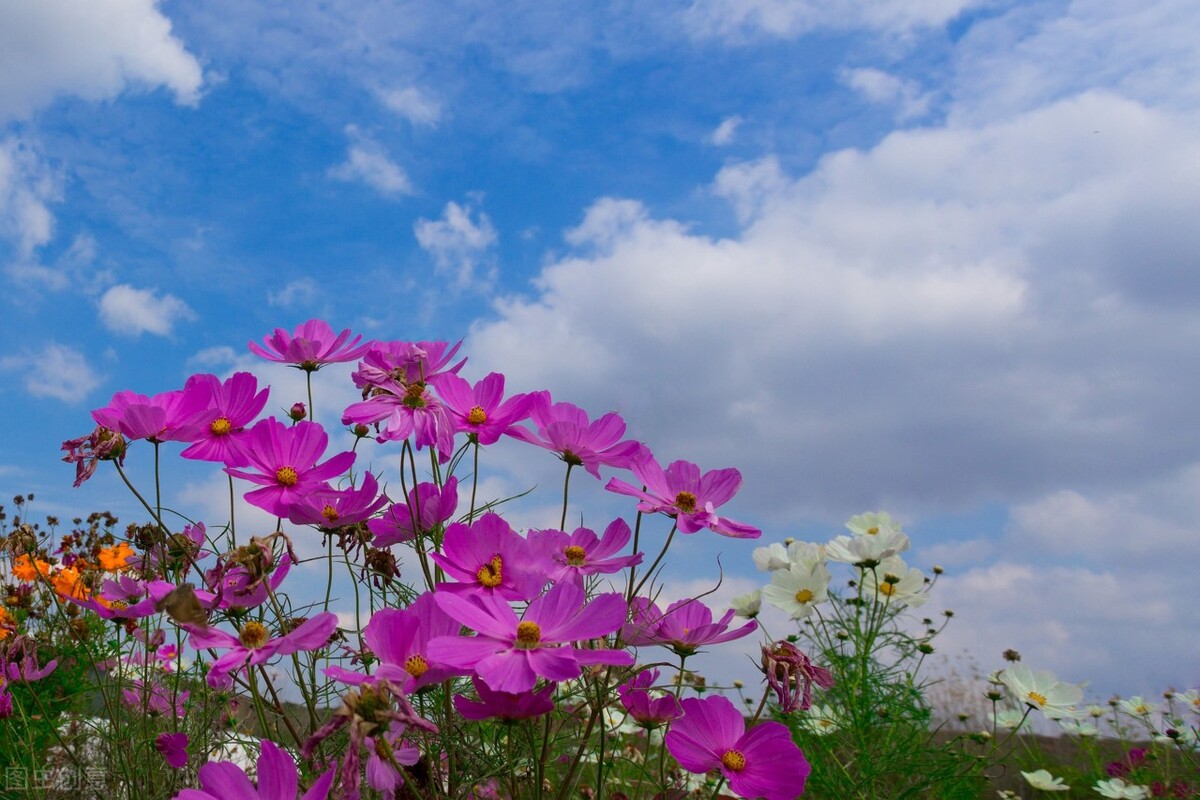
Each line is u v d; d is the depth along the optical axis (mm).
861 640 1121
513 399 564
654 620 532
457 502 551
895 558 1207
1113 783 1240
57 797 729
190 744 672
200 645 465
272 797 435
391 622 443
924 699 1136
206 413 551
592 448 549
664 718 557
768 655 512
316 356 625
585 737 513
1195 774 1296
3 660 741
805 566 1131
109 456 539
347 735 550
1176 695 1345
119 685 711
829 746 1056
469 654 423
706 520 531
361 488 536
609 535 537
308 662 596
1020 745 1486
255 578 473
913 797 1042
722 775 495
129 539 651
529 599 470
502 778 550
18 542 789
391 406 533
